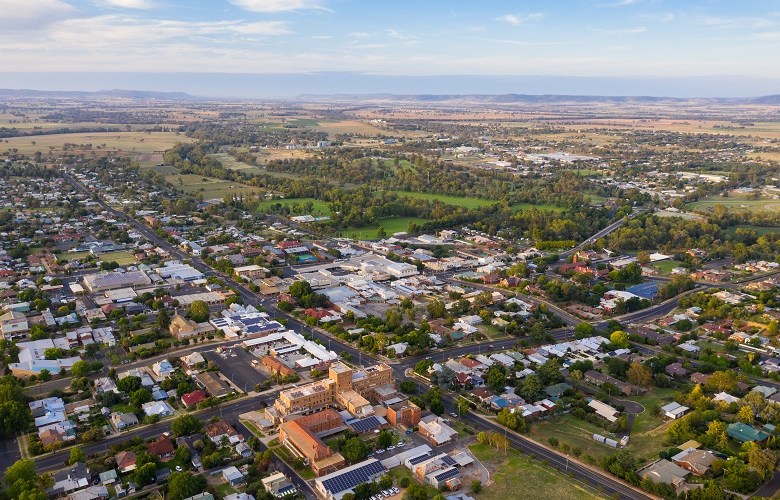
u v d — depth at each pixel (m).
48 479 199.38
